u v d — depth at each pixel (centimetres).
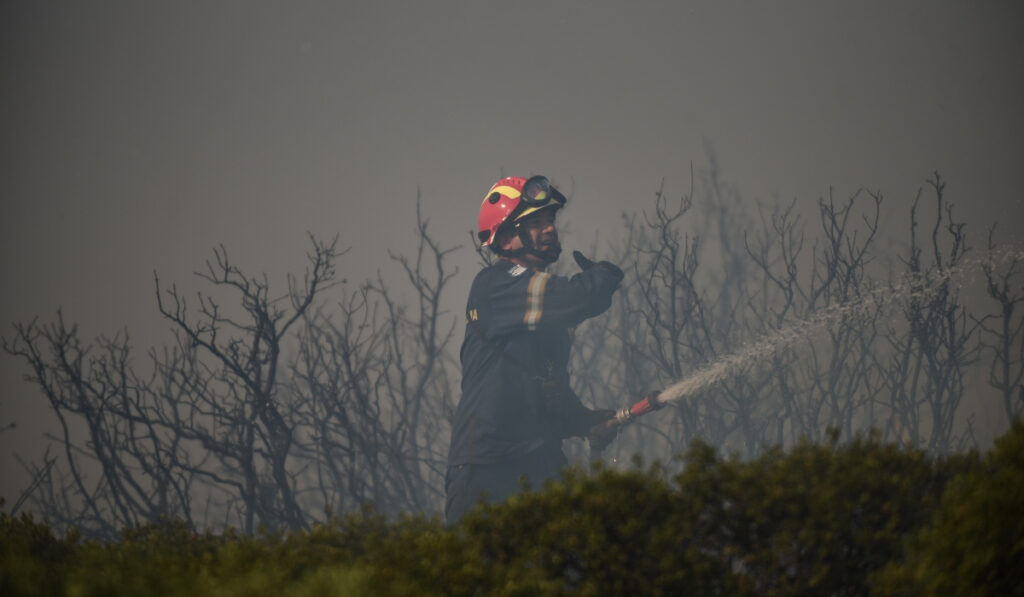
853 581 1038
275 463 2241
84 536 2581
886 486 1049
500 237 2341
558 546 1005
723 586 1020
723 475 1048
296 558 1059
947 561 933
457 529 1073
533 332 2244
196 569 990
